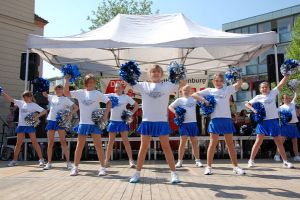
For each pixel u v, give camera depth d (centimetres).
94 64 1097
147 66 1090
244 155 845
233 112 894
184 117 624
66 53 966
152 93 444
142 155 451
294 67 588
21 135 670
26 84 799
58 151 825
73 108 629
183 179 469
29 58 829
